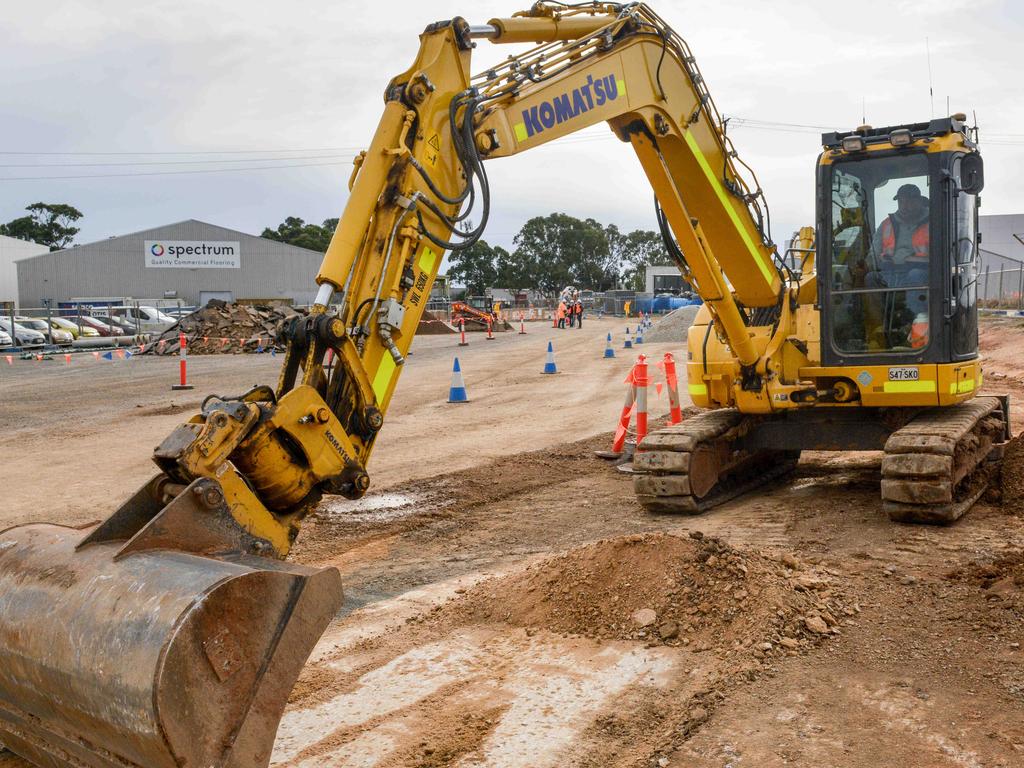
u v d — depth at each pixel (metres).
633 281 132.38
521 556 7.42
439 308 77.62
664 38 7.65
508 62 6.39
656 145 7.71
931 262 8.20
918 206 8.34
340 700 4.75
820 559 6.75
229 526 3.96
